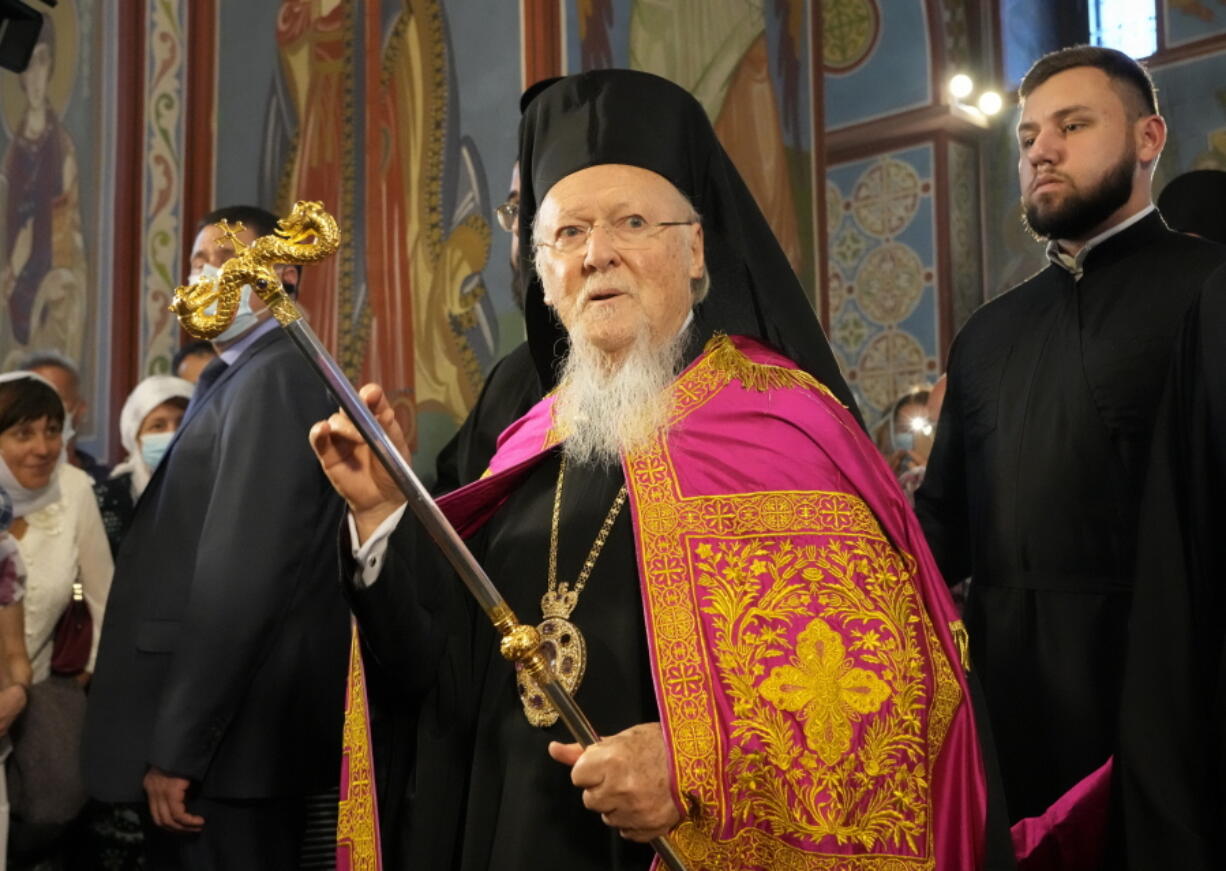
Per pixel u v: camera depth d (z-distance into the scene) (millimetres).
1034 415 3074
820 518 2014
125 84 7031
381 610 2139
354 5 6496
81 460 6047
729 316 2330
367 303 6266
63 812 3840
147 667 3311
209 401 3447
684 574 2002
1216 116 10836
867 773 1862
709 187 2354
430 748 2244
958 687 2020
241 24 6914
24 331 7270
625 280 2170
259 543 3186
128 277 6945
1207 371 2475
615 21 6102
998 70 11914
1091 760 2865
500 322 5840
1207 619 2449
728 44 6520
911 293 11750
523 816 2031
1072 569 2951
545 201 2254
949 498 3363
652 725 1894
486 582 1892
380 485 2109
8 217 7395
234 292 1948
